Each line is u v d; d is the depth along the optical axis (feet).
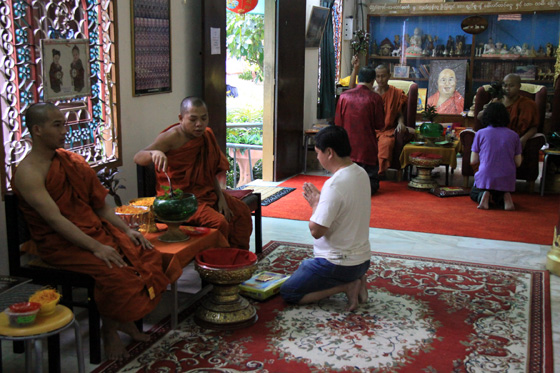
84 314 11.27
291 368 9.11
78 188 9.46
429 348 9.86
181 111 12.37
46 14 11.19
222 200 13.01
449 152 23.12
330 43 29.37
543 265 14.33
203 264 10.29
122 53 13.52
